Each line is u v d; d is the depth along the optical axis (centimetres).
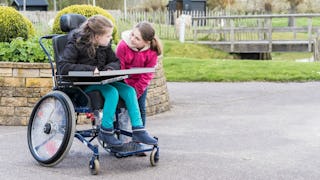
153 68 602
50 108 602
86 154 653
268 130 791
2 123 849
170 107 1018
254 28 2408
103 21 582
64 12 1112
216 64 1614
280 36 2812
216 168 591
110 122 575
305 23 3816
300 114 916
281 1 4047
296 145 698
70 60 577
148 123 857
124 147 589
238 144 704
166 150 671
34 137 618
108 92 574
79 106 609
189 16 2662
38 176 561
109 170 584
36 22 2650
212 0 3953
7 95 846
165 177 558
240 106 1012
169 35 2683
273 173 573
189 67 1563
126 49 625
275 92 1180
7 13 1001
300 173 574
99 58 598
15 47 870
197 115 927
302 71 1452
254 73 1438
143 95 655
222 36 2528
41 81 843
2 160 624
